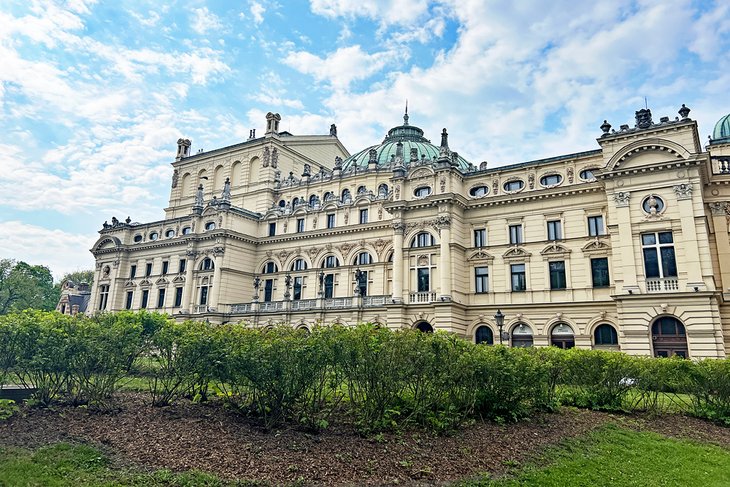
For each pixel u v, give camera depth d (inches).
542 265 1795.0
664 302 1460.4
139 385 920.3
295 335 649.6
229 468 487.5
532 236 1836.9
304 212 2490.2
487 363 730.2
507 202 1893.5
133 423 641.0
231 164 2952.8
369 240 2229.3
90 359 733.3
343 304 2119.8
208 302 2475.4
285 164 2891.2
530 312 1779.0
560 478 522.3
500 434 664.4
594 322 1662.2
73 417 670.5
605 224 1710.1
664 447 670.5
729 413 821.9
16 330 713.6
